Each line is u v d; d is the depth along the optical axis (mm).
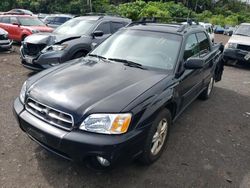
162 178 3133
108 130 2654
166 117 3414
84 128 2674
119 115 2684
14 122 4211
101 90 2986
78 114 2695
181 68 3855
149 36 4258
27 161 3266
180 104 3932
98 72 3490
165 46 4043
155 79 3410
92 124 2668
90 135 2641
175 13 41594
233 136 4395
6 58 9344
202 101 6062
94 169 2787
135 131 2770
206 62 5004
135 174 3162
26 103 3131
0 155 3344
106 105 2744
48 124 2834
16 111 3156
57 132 2723
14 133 3877
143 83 3252
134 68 3709
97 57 4176
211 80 6074
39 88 3105
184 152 3732
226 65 10914
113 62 3906
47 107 2854
